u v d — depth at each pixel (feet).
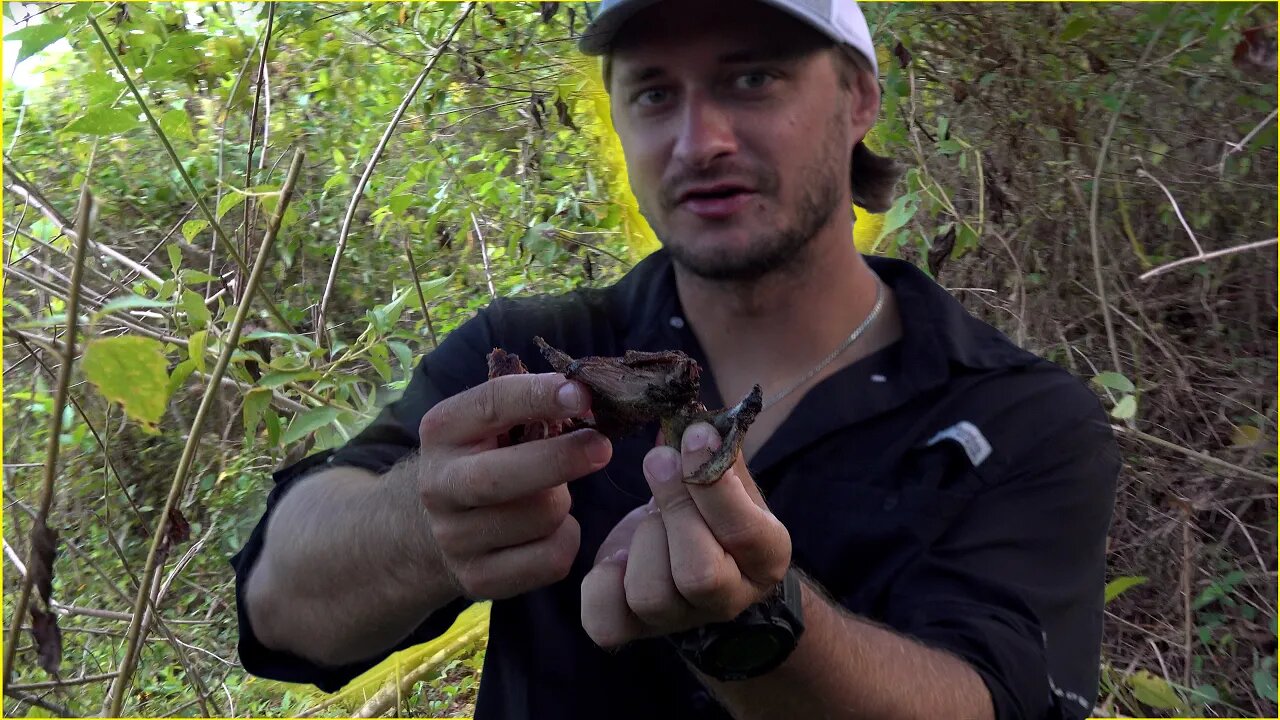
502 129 7.19
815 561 2.70
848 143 2.91
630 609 2.17
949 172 5.51
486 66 6.46
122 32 4.39
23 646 4.21
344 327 6.50
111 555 5.38
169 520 2.98
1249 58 4.22
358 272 6.73
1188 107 5.24
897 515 2.69
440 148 6.79
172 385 3.05
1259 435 4.62
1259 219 5.09
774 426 2.86
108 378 2.36
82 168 6.09
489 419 2.20
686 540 2.04
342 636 2.60
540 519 2.25
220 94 6.08
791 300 2.87
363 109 7.06
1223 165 4.78
